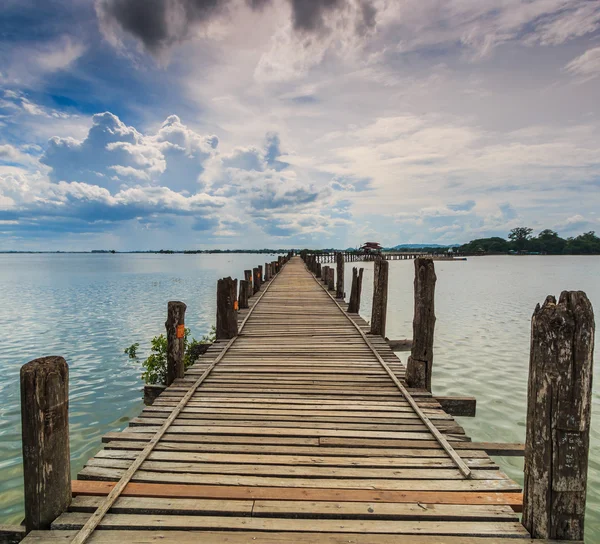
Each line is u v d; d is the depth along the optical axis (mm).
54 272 51688
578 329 2178
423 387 4836
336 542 2283
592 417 6156
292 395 4605
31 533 2348
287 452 3283
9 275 44750
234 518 2463
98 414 6402
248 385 4938
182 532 2359
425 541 2301
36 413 2371
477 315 15492
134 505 2561
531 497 2352
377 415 4051
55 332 12688
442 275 40344
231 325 7281
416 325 4879
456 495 2713
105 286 29391
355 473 2965
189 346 7215
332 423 3857
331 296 13055
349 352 6430
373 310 7543
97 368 8828
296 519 2479
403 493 2725
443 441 3404
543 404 2260
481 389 7375
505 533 2355
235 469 3004
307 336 7559
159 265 76625
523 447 3445
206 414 4043
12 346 10875
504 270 49625
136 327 13500
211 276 41156
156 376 6789
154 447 3328
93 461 3090
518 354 9734
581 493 2244
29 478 2398
